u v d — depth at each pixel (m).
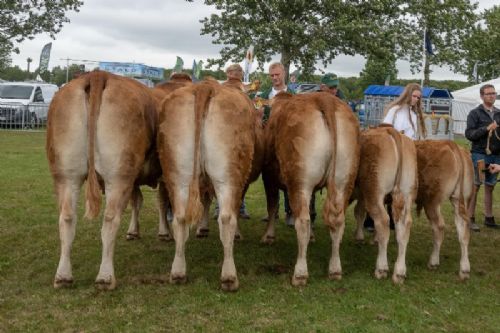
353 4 26.34
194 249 6.83
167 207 7.12
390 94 26.91
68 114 4.79
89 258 6.22
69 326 4.35
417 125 7.17
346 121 5.34
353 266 6.28
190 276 5.66
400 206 5.59
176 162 5.04
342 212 5.45
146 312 4.64
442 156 5.93
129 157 4.93
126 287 5.20
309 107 5.32
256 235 7.70
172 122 5.04
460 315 4.84
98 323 4.41
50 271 5.66
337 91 7.55
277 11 25.64
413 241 7.53
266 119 7.07
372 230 8.05
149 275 5.64
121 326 4.37
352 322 4.59
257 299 5.02
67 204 4.95
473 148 8.35
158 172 5.84
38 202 9.10
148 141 5.25
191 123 5.00
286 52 26.31
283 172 5.46
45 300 4.84
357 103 30.66
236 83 7.21
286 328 4.43
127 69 28.38
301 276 5.41
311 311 4.78
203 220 7.45
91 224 7.83
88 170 4.93
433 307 5.01
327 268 6.14
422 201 6.23
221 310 4.74
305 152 5.24
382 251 5.73
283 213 9.21
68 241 5.03
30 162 13.72
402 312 4.83
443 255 6.88
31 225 7.61
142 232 7.57
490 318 4.79
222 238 5.12
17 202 9.06
